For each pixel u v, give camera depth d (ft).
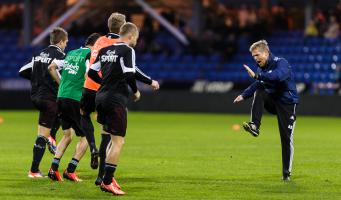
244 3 441.68
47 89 134.21
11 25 436.35
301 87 359.46
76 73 128.36
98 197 112.98
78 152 130.11
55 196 113.80
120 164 157.79
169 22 399.85
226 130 256.93
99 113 115.14
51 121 135.33
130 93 127.34
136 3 393.70
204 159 168.14
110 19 124.16
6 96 373.20
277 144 206.59
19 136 227.81
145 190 120.88
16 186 123.95
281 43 393.70
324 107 338.34
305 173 144.05
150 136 231.71
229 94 352.28
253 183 129.80
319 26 393.91
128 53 113.09
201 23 398.83
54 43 135.03
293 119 130.82
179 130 256.11
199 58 393.29
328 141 217.15
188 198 113.09
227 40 391.04
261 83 130.31
